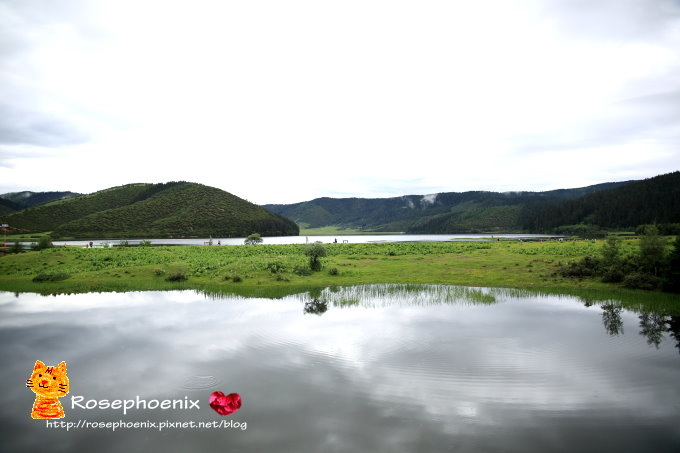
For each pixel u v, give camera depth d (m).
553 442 11.91
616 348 19.73
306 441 11.98
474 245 78.75
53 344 20.80
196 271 44.22
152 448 11.69
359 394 14.94
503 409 13.88
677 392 15.10
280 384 15.84
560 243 76.75
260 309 28.52
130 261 50.91
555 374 16.75
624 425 12.88
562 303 29.95
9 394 15.21
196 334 22.36
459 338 21.41
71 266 48.00
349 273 44.41
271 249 71.06
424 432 12.46
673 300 30.33
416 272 44.91
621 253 48.91
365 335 22.03
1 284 39.12
